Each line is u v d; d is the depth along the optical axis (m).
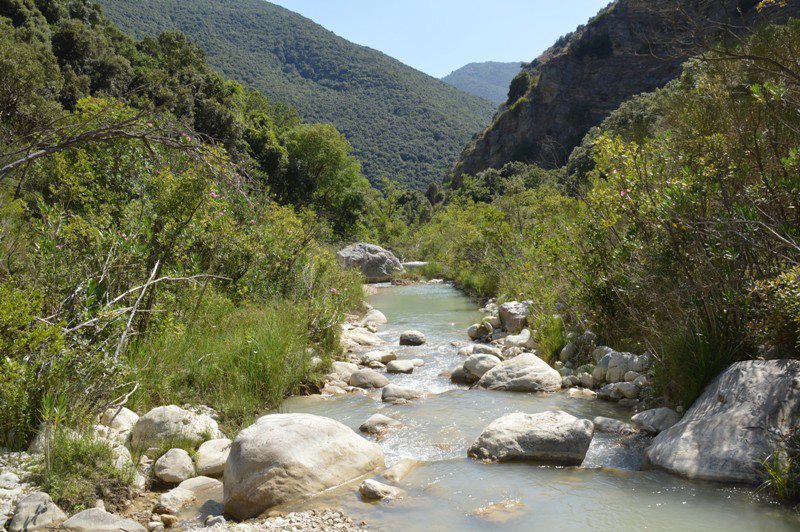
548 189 21.38
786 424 4.02
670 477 4.16
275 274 10.45
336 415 6.04
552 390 6.68
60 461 3.98
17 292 4.51
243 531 3.55
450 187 88.62
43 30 35.91
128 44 48.84
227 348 6.80
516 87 87.94
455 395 6.69
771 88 4.95
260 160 42.06
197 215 7.61
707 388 4.95
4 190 7.63
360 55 195.75
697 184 5.67
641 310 6.75
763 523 3.41
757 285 4.65
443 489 4.18
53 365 4.45
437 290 18.55
